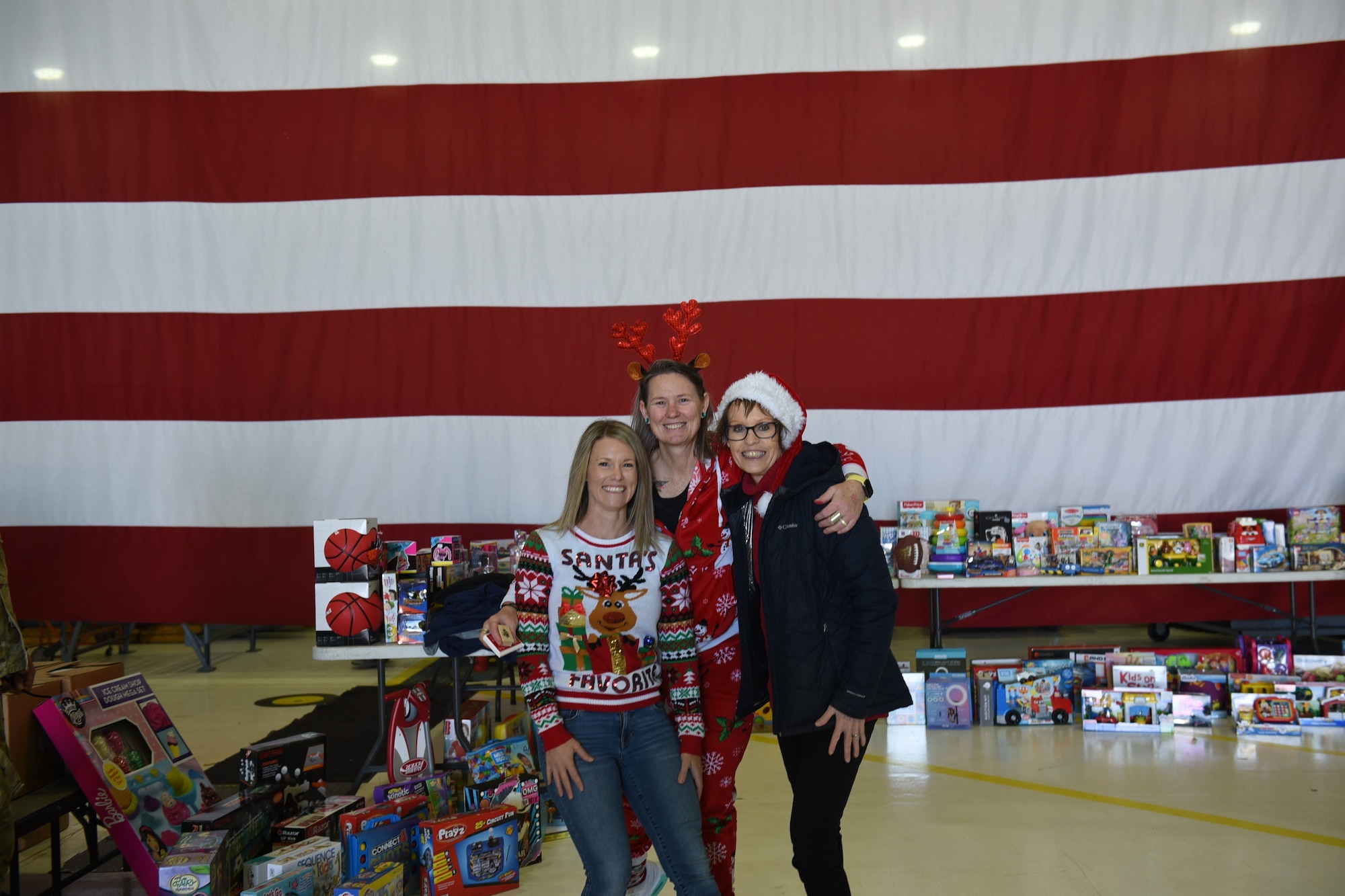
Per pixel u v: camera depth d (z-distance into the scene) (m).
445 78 5.59
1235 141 5.40
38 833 3.50
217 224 5.61
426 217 5.60
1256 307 5.41
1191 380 5.44
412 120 5.60
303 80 5.61
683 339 2.69
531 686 2.21
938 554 5.08
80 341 5.61
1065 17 5.46
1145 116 5.44
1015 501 5.52
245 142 5.61
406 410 5.62
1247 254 5.41
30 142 5.61
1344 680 4.70
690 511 2.40
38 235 5.61
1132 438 5.47
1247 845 3.20
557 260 5.59
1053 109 5.47
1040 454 5.50
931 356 5.53
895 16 5.51
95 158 5.61
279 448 5.61
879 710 2.21
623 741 2.22
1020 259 5.50
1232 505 5.44
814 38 5.52
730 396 2.28
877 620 2.16
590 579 2.25
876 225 5.53
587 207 5.58
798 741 2.33
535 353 5.60
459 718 3.86
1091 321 5.47
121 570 5.62
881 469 5.55
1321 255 5.38
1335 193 5.36
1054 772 4.01
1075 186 5.47
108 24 5.60
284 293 5.61
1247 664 4.87
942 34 5.50
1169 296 5.44
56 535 5.61
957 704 4.75
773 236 5.54
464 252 5.60
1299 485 5.40
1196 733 4.55
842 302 5.53
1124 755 4.22
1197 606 5.55
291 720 5.03
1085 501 5.49
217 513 5.61
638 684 2.25
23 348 5.61
